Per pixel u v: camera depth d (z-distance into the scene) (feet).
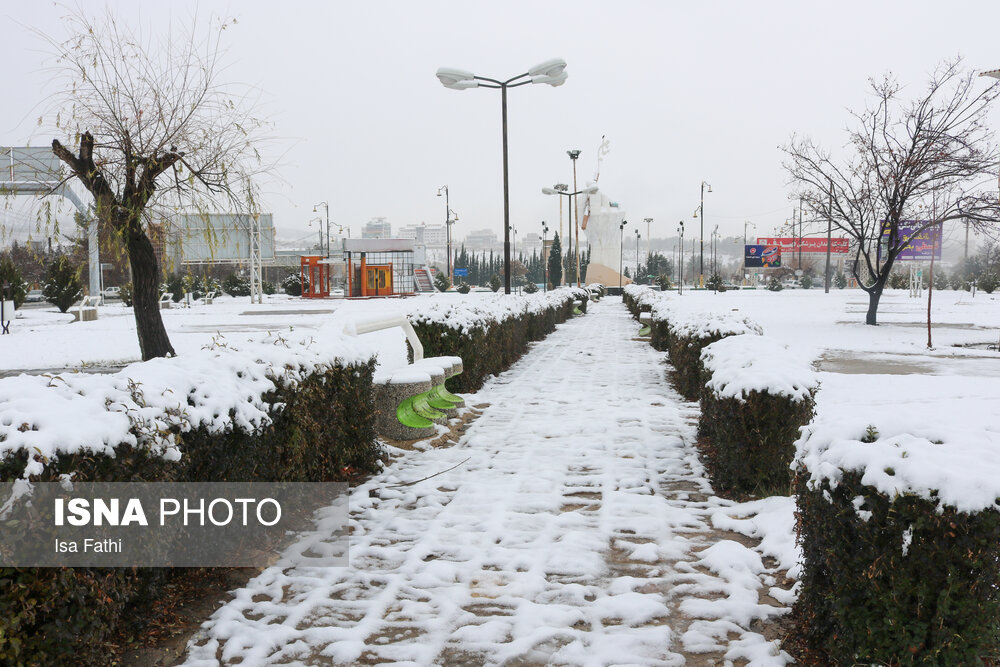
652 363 45.44
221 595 11.98
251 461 12.76
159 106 28.73
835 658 9.37
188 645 10.33
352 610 11.60
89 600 8.68
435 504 17.20
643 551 13.99
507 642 10.54
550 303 73.05
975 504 7.88
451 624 11.12
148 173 28.76
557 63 61.87
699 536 15.14
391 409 23.18
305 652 10.21
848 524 9.02
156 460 9.95
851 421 10.15
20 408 8.72
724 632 10.82
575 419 27.22
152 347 30.96
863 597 8.96
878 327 71.31
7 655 7.64
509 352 44.06
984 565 8.01
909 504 8.26
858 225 75.05
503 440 23.88
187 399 11.56
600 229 260.62
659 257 385.29
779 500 16.62
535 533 15.14
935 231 71.56
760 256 268.62
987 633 8.14
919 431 9.57
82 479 8.43
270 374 14.17
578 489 18.33
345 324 22.54
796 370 18.07
